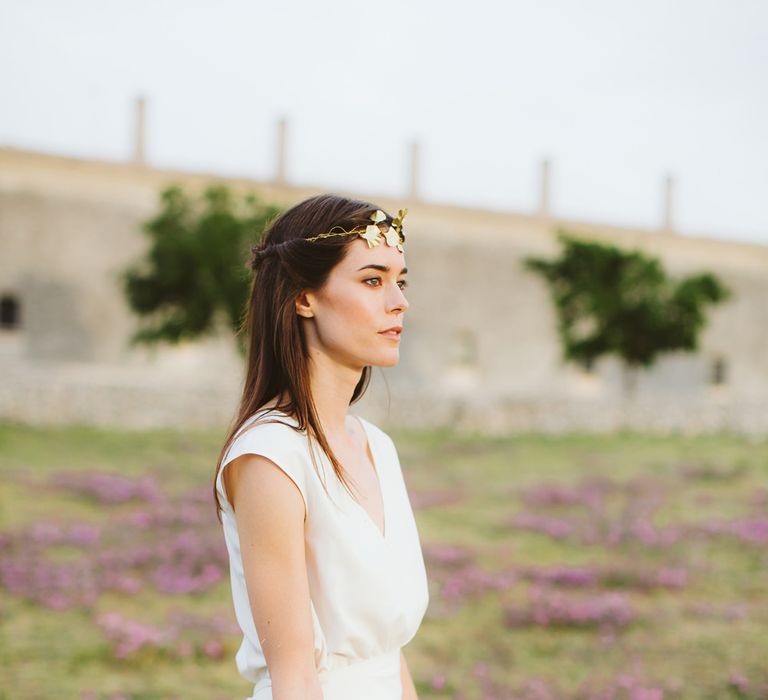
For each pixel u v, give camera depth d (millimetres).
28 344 23219
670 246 30203
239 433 1480
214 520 8781
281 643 1352
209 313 16281
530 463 14023
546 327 28891
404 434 17219
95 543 7676
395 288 1540
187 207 17156
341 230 1513
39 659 5066
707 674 5098
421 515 9688
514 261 28797
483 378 28250
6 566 6773
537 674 5094
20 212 23250
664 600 6668
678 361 30156
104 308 23828
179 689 4742
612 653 5465
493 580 6969
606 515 9695
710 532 8914
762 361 31219
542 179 33750
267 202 18203
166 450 13609
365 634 1457
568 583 7047
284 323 1529
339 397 1601
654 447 16609
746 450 16609
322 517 1430
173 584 6637
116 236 24047
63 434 14688
